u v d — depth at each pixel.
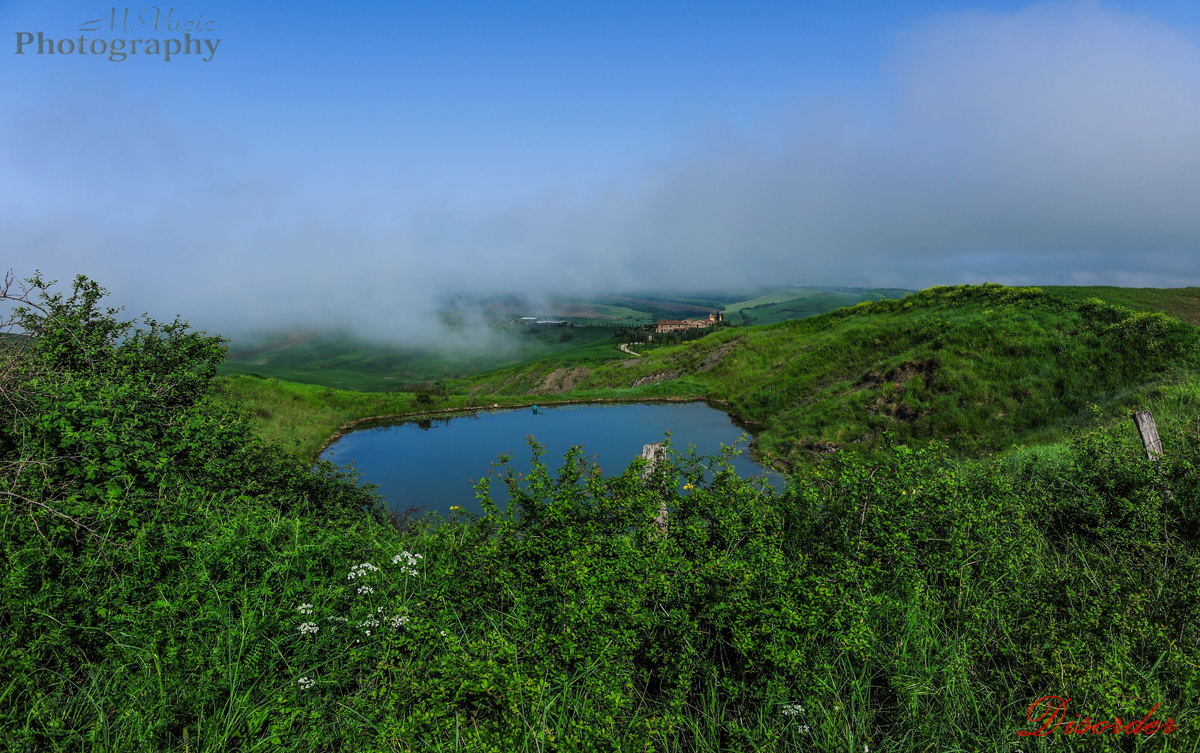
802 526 4.39
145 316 9.14
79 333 7.57
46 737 2.89
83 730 2.93
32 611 3.37
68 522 4.26
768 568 3.44
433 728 2.60
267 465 8.02
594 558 3.49
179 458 6.41
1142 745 2.55
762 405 33.09
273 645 3.47
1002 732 2.73
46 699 3.04
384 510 9.44
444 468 22.20
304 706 3.14
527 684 2.60
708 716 2.92
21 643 3.28
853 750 2.69
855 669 3.18
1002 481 5.20
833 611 3.19
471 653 2.97
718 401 39.34
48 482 4.43
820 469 4.89
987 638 3.41
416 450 25.78
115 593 3.82
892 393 23.98
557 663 3.03
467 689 2.60
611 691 2.72
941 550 4.09
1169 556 4.42
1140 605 3.54
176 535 4.53
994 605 3.63
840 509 4.45
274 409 29.48
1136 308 25.84
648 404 39.56
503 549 3.86
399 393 40.66
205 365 9.27
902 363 25.80
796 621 2.98
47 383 5.53
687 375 47.28
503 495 17.98
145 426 6.23
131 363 8.00
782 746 2.81
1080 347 20.56
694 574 3.39
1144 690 2.79
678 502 4.34
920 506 4.29
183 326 9.48
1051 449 8.88
